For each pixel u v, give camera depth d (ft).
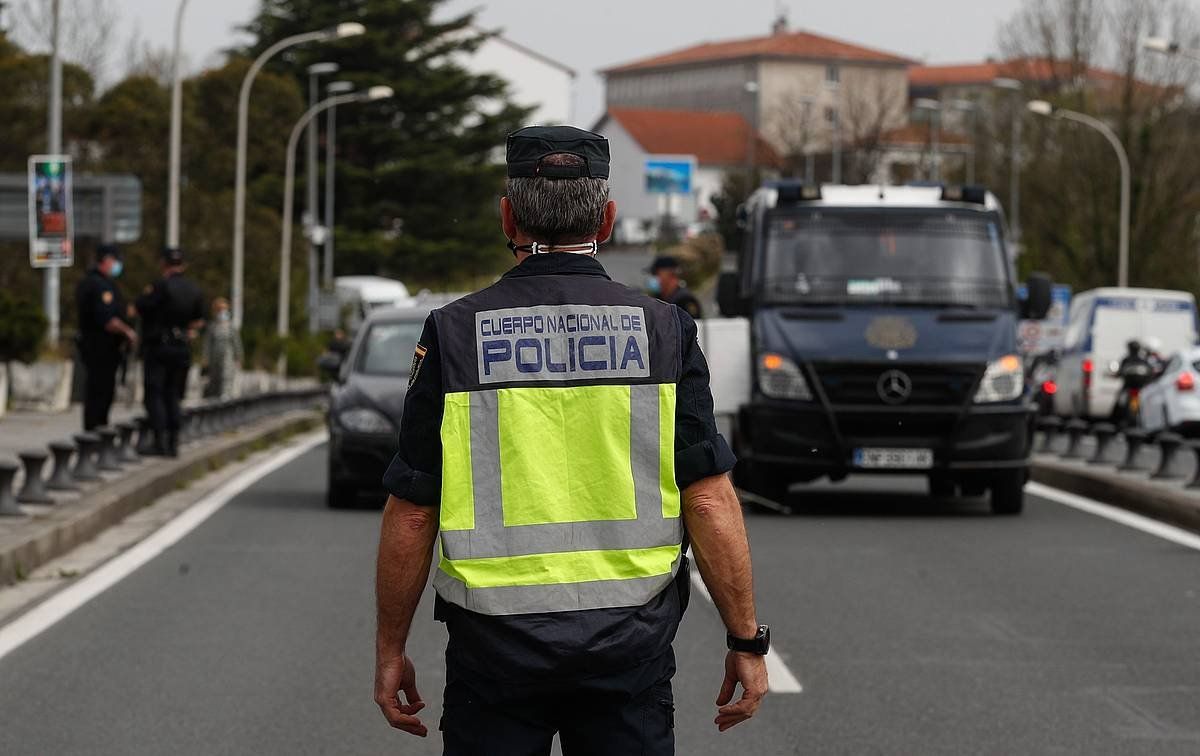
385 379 67.10
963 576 48.06
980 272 66.44
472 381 15.51
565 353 15.56
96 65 246.06
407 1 337.72
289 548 52.90
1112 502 68.74
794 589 45.65
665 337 15.72
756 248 67.10
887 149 409.69
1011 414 63.62
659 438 15.52
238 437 97.60
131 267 226.17
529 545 15.28
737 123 582.35
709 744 29.17
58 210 107.76
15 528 49.70
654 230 474.90
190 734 29.40
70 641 37.32
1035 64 259.80
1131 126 242.99
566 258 15.98
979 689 33.37
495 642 15.16
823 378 63.36
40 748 28.35
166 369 75.66
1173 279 242.99
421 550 15.81
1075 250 249.34
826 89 609.42
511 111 344.49
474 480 15.35
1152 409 111.14
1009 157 280.92
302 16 334.85
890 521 62.75
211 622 39.83
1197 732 29.91
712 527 15.81
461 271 336.08
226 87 295.89
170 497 69.05
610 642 15.15
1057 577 47.83
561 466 15.39
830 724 30.53
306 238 266.98
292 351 199.31
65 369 118.11
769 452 64.08
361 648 36.91
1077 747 28.84
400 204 338.54
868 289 66.03
